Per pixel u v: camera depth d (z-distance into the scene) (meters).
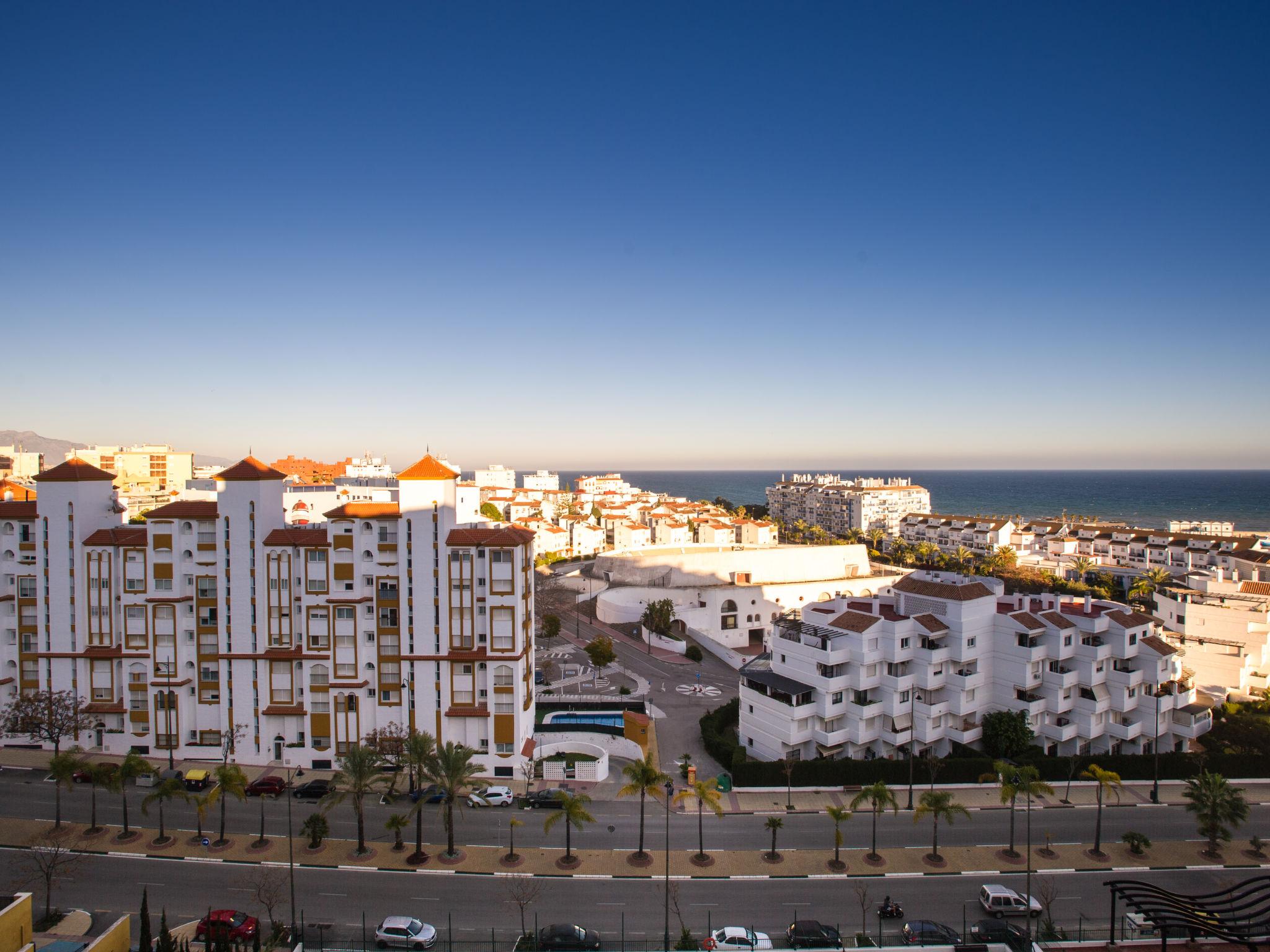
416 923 52.69
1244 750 87.06
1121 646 86.06
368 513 80.00
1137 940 52.19
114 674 81.50
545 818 71.88
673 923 55.50
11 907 43.22
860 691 83.56
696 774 83.31
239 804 72.81
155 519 80.88
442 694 79.00
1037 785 63.84
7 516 82.25
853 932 54.69
